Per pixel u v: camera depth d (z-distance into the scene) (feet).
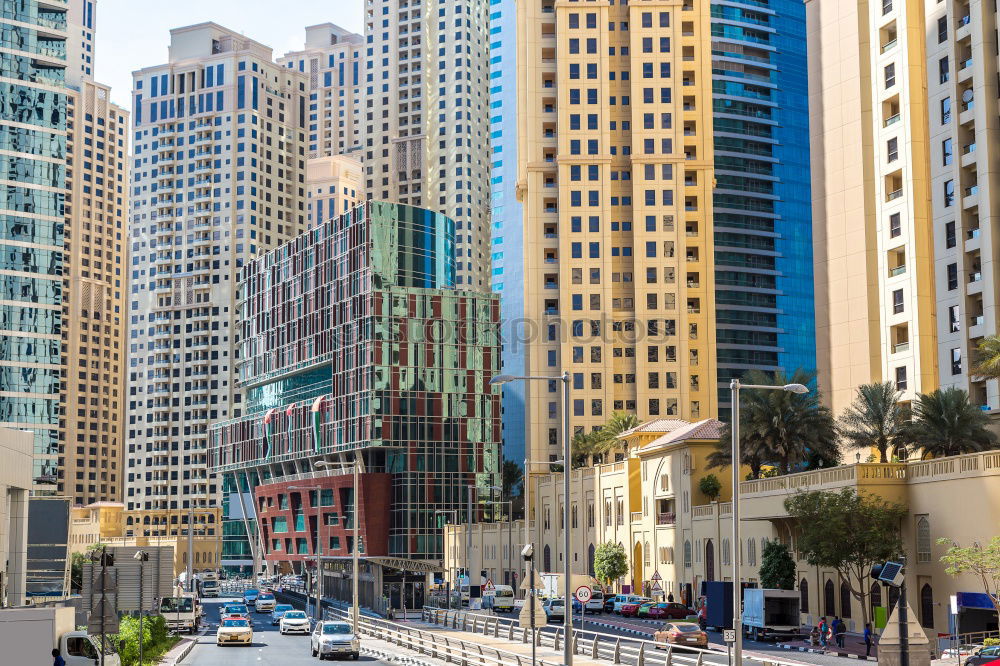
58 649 123.24
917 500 229.45
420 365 603.67
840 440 305.73
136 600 144.87
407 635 219.61
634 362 616.39
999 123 298.97
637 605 316.19
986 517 207.21
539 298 632.79
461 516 599.57
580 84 628.69
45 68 562.66
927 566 224.53
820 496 230.89
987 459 208.33
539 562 464.65
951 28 313.53
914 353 329.11
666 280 615.98
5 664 112.47
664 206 620.90
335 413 622.54
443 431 603.67
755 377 304.09
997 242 294.66
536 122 643.04
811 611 263.29
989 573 191.72
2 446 211.41
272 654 209.56
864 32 358.43
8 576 230.89
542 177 639.35
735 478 120.57
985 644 170.30
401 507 590.14
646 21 631.97
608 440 541.75
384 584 512.63
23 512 233.14
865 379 349.61
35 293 543.80
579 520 428.56
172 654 193.06
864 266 352.90
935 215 320.70
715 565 316.19
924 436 254.88
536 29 647.56
